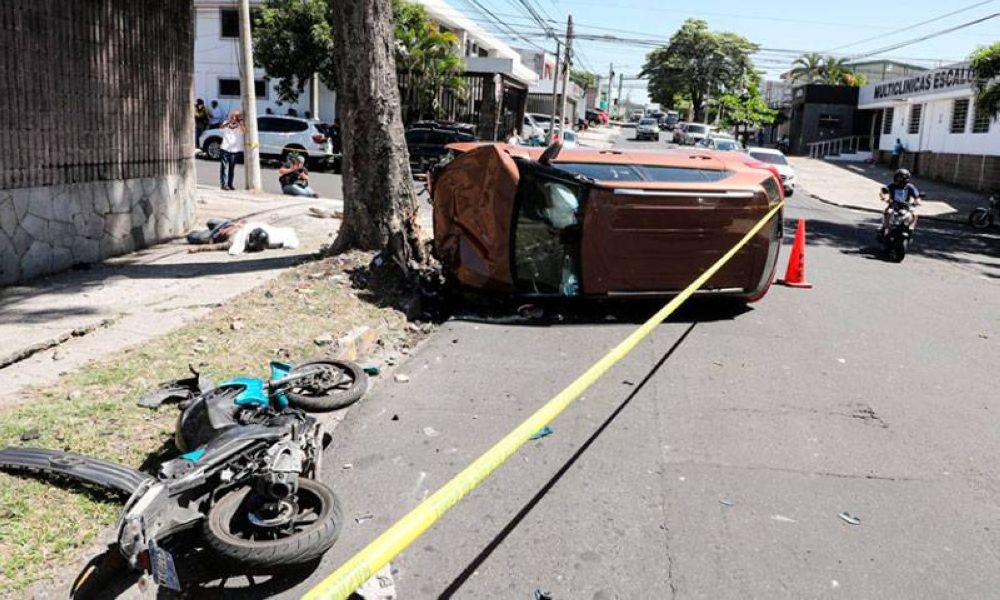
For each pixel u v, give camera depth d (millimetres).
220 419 4000
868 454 5105
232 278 8734
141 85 10344
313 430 4215
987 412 5980
